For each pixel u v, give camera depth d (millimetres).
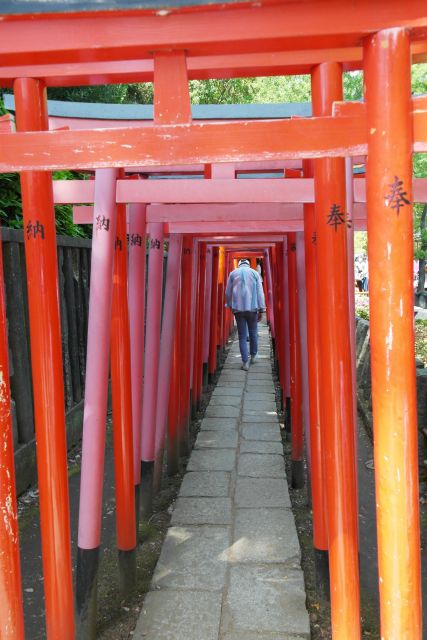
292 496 3512
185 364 4156
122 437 2350
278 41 1202
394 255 1213
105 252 2074
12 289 3416
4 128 1337
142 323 2799
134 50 1229
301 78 11242
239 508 3219
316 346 2271
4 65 1295
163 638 2092
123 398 2355
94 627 2133
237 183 2209
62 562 1738
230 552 2715
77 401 4547
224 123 1245
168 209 2980
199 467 3879
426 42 1285
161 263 3236
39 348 1654
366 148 1232
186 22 1188
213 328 6758
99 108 2494
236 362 8414
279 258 5473
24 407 3518
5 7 1157
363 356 5281
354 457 1681
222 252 8164
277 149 1244
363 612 2289
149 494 3180
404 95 1185
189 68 1568
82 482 2068
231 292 7699
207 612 2240
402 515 1258
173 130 1254
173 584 2443
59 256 4215
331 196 1638
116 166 1269
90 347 2051
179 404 4027
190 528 2975
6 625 1368
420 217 11281
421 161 8844
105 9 1149
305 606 2279
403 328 1231
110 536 2984
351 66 1631
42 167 1277
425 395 3488
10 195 3855
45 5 1155
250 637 2086
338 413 1651
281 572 2533
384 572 1287
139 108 2506
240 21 1182
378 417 1268
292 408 3658
